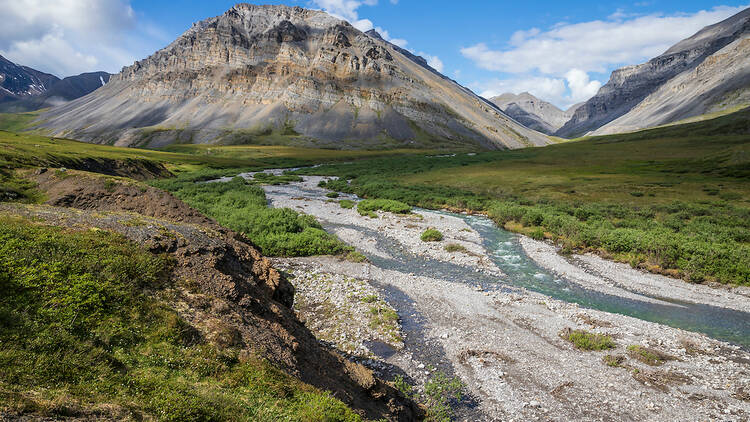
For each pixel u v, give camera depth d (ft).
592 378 56.13
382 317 73.77
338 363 46.03
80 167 220.43
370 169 415.64
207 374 32.07
